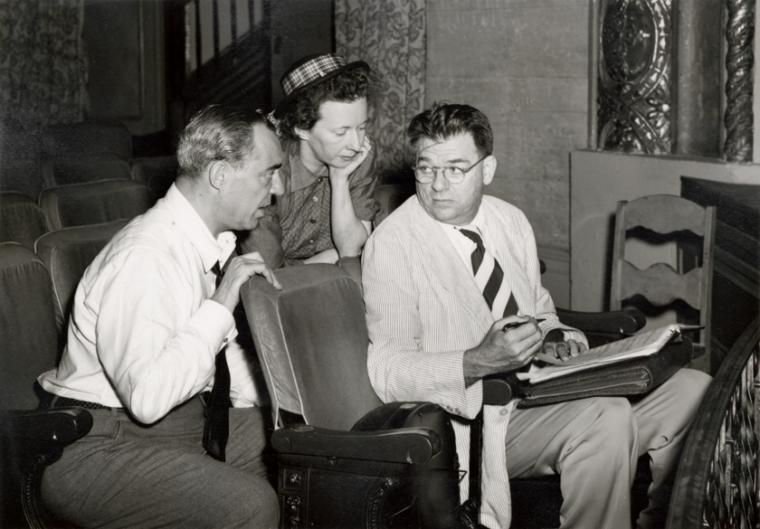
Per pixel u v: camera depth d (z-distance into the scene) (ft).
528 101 17.02
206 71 24.39
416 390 7.98
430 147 8.47
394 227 8.68
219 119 7.68
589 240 16.01
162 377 7.13
